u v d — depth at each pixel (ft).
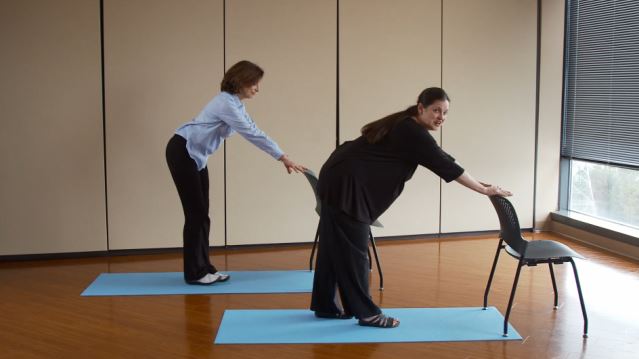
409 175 11.64
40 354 11.19
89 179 17.71
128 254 18.17
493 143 20.38
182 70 17.84
